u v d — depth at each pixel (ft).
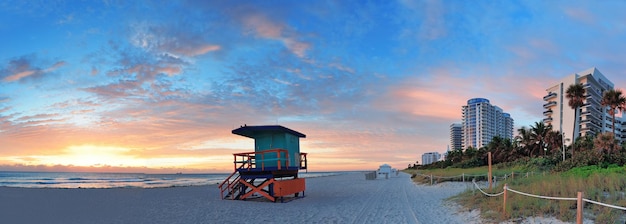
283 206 59.21
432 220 40.83
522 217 34.86
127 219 47.85
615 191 39.19
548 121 348.18
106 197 80.59
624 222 28.35
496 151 215.31
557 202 35.91
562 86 334.03
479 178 94.38
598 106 338.75
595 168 84.89
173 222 44.78
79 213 54.29
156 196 82.74
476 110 554.46
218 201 69.00
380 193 81.56
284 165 67.46
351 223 40.86
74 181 244.83
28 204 66.85
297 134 75.20
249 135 71.87
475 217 39.37
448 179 102.78
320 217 45.88
